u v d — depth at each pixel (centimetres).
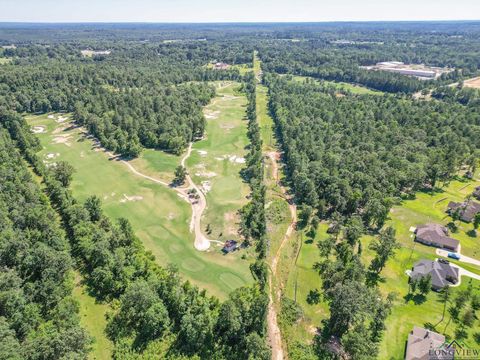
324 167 13900
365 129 17625
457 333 7294
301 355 6988
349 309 6962
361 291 7544
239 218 11625
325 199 12181
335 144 16038
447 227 10975
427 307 7969
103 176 14375
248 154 15938
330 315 7894
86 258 9081
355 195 11362
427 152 15088
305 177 12756
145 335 7238
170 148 16850
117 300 8062
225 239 10638
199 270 9331
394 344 7062
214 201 12638
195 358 6762
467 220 11262
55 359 6175
